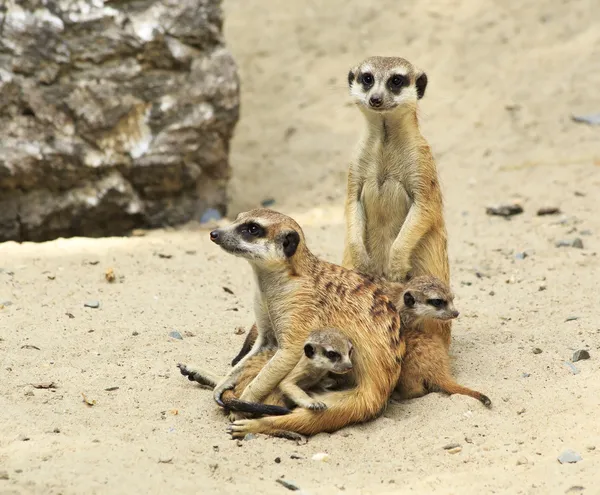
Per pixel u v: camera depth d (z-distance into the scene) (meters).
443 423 7.84
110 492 6.43
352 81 9.91
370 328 8.04
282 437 7.68
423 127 17.08
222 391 8.03
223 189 14.59
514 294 11.01
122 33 13.34
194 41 13.92
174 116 13.74
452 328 10.02
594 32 19.19
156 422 7.76
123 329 9.70
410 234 9.37
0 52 12.73
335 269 8.27
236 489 6.66
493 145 16.38
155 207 14.00
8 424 7.38
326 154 16.61
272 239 7.87
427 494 6.67
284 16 20.52
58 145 12.92
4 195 12.84
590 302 10.52
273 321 8.04
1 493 6.30
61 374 8.52
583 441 7.35
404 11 20.34
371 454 7.45
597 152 15.77
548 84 17.91
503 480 6.86
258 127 17.58
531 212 13.98
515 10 20.05
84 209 13.28
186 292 10.98
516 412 8.02
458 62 18.70
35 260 11.76
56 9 13.03
